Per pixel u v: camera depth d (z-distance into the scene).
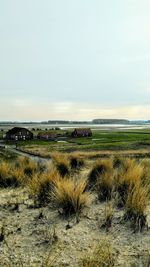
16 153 43.38
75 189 6.15
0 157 36.16
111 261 3.56
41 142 82.69
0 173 9.12
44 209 6.04
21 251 4.01
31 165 11.65
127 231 4.71
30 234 4.62
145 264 3.58
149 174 8.45
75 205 5.62
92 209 5.94
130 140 75.31
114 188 7.09
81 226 4.96
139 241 4.31
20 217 5.52
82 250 3.99
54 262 3.67
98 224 5.04
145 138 83.62
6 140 100.31
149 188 6.84
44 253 3.95
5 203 6.59
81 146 58.47
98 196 6.76
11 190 8.20
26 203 6.59
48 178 7.42
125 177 7.19
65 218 5.41
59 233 4.65
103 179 7.37
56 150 49.69
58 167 10.78
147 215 5.43
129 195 5.81
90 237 4.47
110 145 58.09
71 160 13.83
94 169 9.88
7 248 4.12
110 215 5.13
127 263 3.61
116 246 4.12
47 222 5.20
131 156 28.08
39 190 7.04
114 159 14.37
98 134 117.94
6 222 5.23
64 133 117.44
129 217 5.25
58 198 5.91
